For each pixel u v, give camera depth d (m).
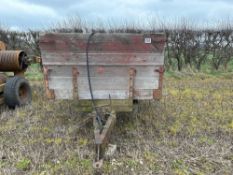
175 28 12.11
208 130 4.73
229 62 12.58
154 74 4.18
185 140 4.30
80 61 4.16
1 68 6.67
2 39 12.99
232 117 5.36
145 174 3.39
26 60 6.93
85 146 4.10
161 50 4.05
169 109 5.74
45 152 3.92
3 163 3.66
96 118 3.99
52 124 5.00
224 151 3.95
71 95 4.32
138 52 4.07
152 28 12.33
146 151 3.93
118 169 3.49
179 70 11.65
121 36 4.02
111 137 4.28
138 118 5.14
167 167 3.54
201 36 12.06
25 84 6.38
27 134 4.57
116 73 4.20
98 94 4.29
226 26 12.08
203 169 3.51
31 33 12.75
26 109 5.91
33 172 3.45
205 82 8.98
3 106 6.30
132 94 4.26
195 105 6.09
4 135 4.56
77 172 3.42
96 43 4.05
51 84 4.29
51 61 4.18
